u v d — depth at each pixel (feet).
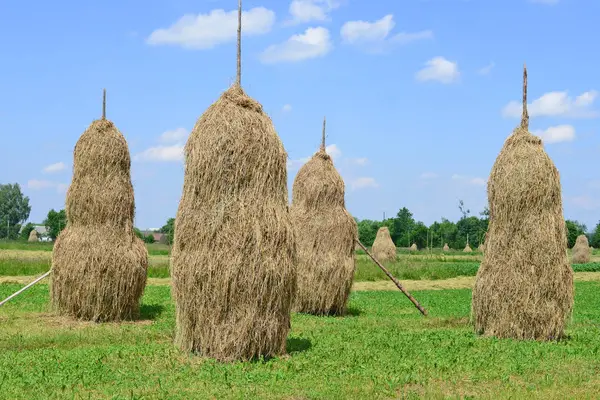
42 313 56.75
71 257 53.06
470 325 55.26
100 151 54.08
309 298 62.49
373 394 29.96
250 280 37.01
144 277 55.98
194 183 38.04
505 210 48.39
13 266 102.37
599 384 33.09
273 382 32.01
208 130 38.24
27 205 400.67
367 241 294.87
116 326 51.19
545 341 46.80
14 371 33.14
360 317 61.16
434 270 126.00
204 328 37.37
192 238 37.68
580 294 93.30
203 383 31.65
